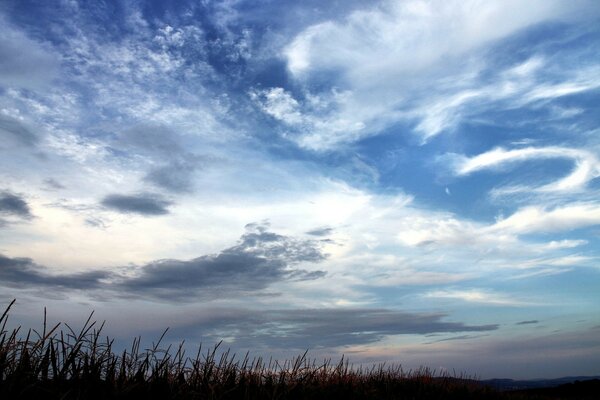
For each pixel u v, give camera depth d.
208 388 3.92
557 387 14.96
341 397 5.65
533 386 15.57
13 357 2.94
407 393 7.82
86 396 3.06
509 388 12.06
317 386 5.39
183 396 3.55
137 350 3.73
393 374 8.60
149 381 3.50
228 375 4.44
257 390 4.38
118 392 3.21
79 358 3.29
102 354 3.44
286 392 4.61
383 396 6.97
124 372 3.52
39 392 2.86
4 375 2.88
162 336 3.85
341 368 6.60
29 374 2.89
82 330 3.31
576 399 12.65
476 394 9.67
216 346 4.38
